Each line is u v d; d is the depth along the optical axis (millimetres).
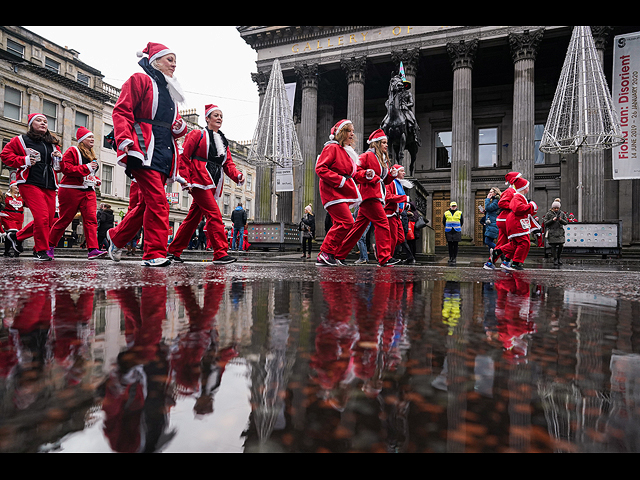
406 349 519
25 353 470
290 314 840
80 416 256
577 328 711
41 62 24672
